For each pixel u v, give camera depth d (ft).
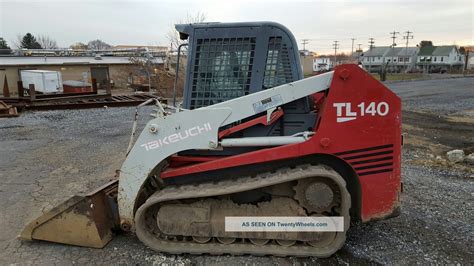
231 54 12.57
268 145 11.85
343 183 11.05
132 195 12.14
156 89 76.38
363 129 11.24
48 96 57.16
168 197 11.48
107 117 43.57
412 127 38.63
